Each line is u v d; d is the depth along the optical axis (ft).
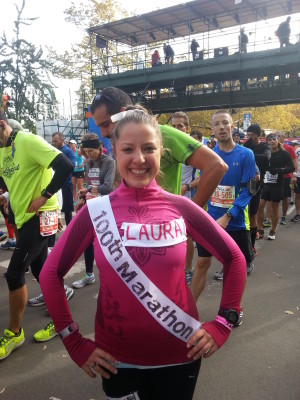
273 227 21.40
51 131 62.64
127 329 4.28
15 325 9.46
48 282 4.44
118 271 4.16
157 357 4.36
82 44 86.22
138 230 4.18
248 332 10.40
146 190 4.41
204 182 6.45
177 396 4.55
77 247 4.48
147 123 4.25
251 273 15.49
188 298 4.52
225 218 11.03
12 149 9.23
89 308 12.03
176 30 64.75
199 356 4.38
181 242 4.32
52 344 9.86
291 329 10.59
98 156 12.90
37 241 9.39
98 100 6.30
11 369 8.74
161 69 58.54
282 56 50.70
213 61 54.75
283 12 57.98
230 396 7.70
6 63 74.84
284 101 55.93
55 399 7.69
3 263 16.62
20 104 76.28
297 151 29.96
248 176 11.35
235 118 95.81
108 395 4.67
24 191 9.20
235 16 58.90
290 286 13.99
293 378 8.29
